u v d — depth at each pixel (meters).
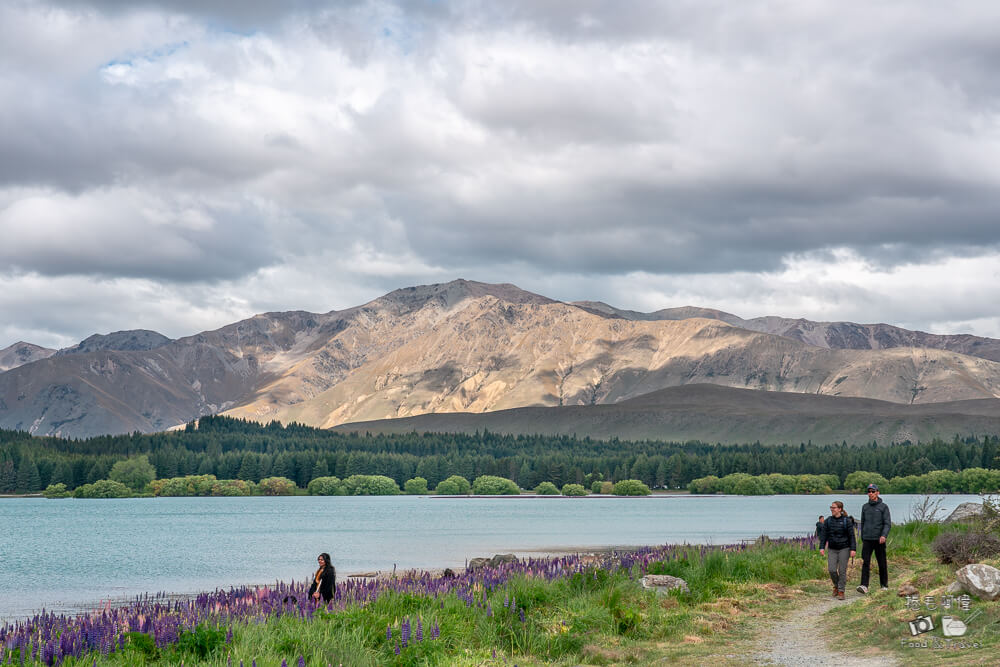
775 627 22.41
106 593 63.78
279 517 199.62
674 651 19.53
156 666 17.25
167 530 152.88
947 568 27.42
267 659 16.83
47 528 159.75
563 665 18.66
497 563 42.12
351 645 18.22
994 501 33.38
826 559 34.94
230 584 69.56
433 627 19.39
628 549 99.62
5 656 17.02
